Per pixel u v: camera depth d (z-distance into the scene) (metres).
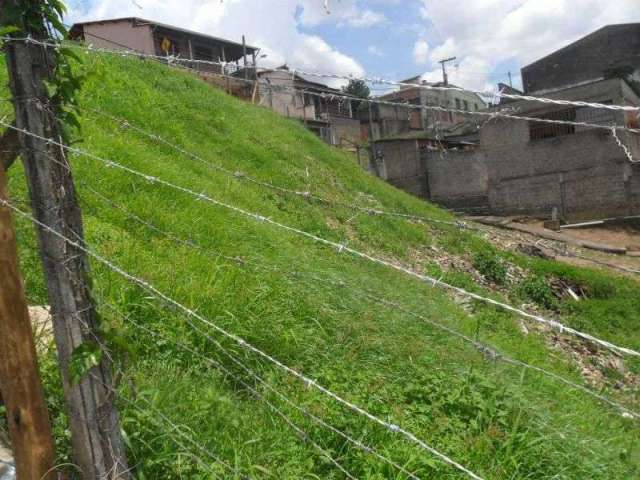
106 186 6.77
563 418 5.21
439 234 16.69
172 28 31.95
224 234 6.91
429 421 4.39
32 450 2.52
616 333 13.12
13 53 2.52
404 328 6.07
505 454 4.14
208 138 12.99
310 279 6.35
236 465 3.20
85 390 2.61
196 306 4.80
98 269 4.70
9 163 2.63
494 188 28.83
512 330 9.57
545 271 16.02
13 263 2.47
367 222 13.38
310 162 16.70
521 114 27.64
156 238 6.14
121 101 10.98
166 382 3.74
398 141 32.41
